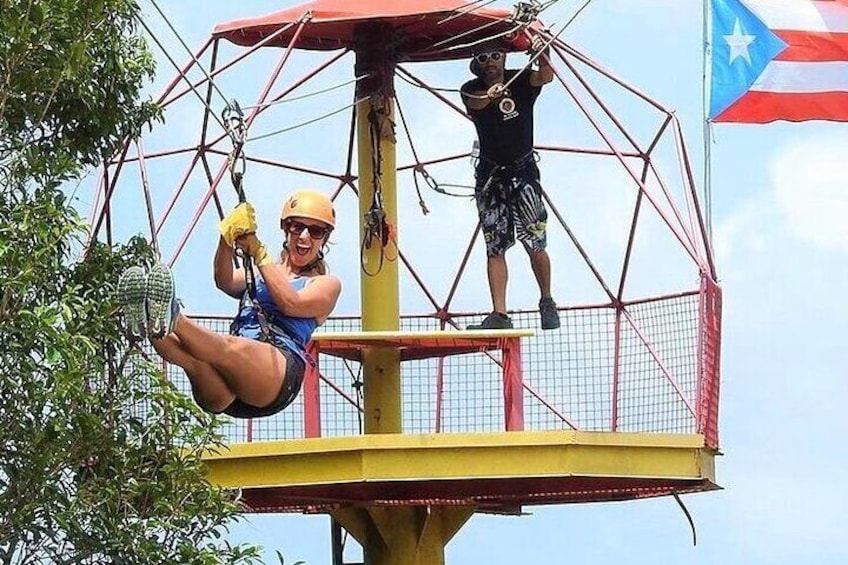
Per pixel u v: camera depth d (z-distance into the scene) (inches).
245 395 787.4
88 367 739.4
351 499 1066.7
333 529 1159.0
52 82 757.3
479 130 1080.2
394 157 1101.7
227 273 841.5
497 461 981.2
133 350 772.0
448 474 977.5
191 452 788.6
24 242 733.9
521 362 1022.4
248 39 1091.3
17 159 752.3
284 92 1083.9
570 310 1130.0
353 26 1093.1
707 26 1132.5
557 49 1076.5
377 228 1090.1
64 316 721.0
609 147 1080.2
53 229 737.0
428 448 979.3
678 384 1075.9
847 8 1143.0
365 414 1083.9
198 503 776.9
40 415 733.9
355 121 1243.2
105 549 751.1
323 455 984.3
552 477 990.4
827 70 1133.1
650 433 1011.3
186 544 765.9
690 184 1069.8
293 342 811.4
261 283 832.3
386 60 1095.6
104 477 763.4
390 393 1080.8
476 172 1083.3
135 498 775.1
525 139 1074.7
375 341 1022.4
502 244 1074.1
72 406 738.8
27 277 719.7
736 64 1133.7
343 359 1098.7
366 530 1098.1
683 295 1076.5
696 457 1029.2
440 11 1035.3
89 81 787.4
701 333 1060.5
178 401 769.6
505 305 1069.8
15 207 740.7
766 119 1133.7
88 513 751.7
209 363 772.0
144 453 770.2
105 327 767.7
